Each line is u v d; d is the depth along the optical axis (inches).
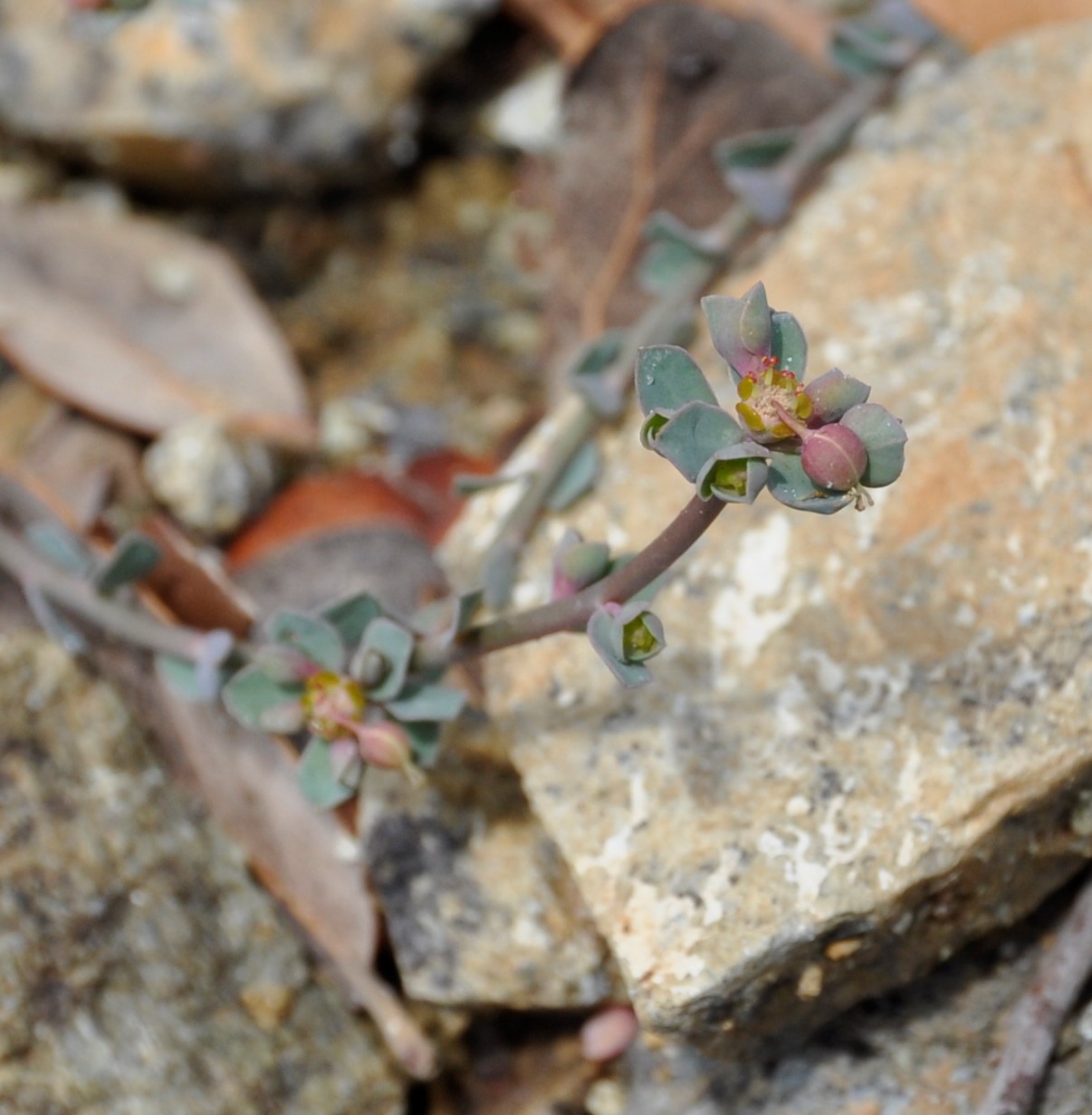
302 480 9.2
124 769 8.2
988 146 8.4
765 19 9.1
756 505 7.8
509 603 7.9
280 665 7.3
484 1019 8.2
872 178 8.5
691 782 7.4
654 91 9.2
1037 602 7.4
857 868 7.2
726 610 7.7
